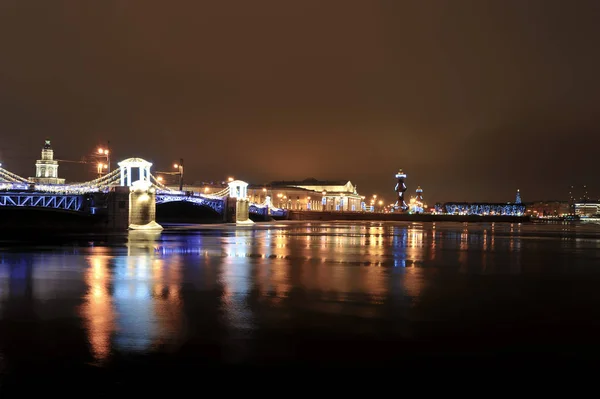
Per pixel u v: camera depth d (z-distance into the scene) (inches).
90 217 3777.1
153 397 584.4
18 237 3024.1
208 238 3186.5
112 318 915.4
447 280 1430.9
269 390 606.2
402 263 1857.8
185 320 906.1
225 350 741.3
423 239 3528.5
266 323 892.6
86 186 4060.0
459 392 609.0
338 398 587.5
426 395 598.9
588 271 1673.2
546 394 606.5
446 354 739.4
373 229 5447.8
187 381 629.3
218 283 1315.2
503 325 906.1
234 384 621.9
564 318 964.0
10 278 1362.0
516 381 642.8
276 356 719.1
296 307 1026.7
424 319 941.2
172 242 2755.9
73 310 976.3
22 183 3499.0
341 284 1325.0
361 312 990.4
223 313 964.0
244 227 5216.5
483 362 708.7
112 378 635.5
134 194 4008.4
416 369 678.5
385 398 589.3
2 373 648.4
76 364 680.4
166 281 1339.8
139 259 1851.6
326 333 835.4
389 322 913.5
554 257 2170.3
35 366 672.4
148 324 874.8
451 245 2915.8
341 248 2544.3
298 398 586.2
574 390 618.5
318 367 679.7
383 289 1254.3
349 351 746.2
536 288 1310.3
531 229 6358.3
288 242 2945.4
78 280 1337.4
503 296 1187.3
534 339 821.2
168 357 709.9
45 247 2330.2
